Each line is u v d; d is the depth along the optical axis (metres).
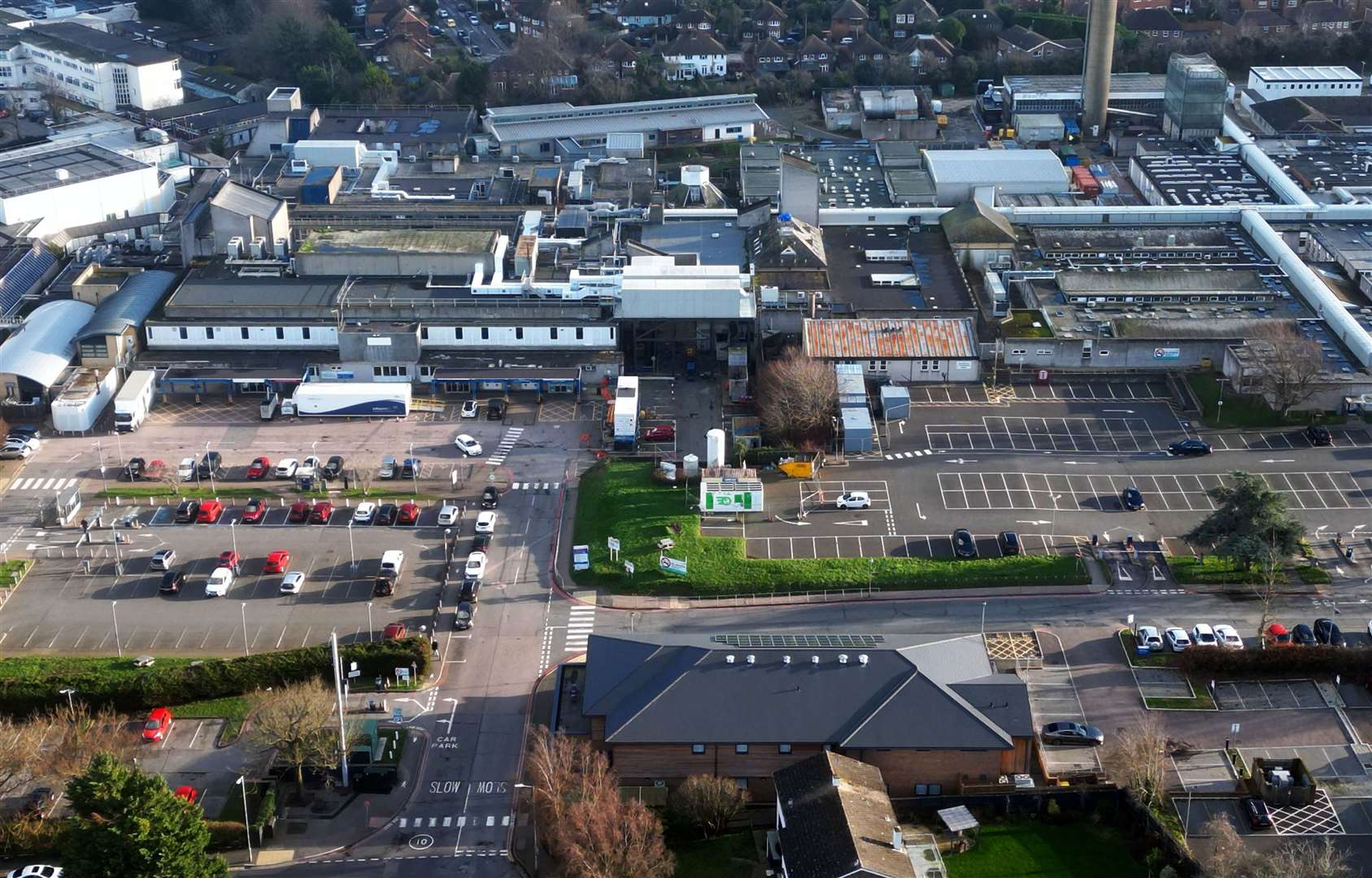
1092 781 184.75
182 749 192.00
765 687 184.12
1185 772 187.12
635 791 182.00
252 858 175.75
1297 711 198.12
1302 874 160.00
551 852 172.38
